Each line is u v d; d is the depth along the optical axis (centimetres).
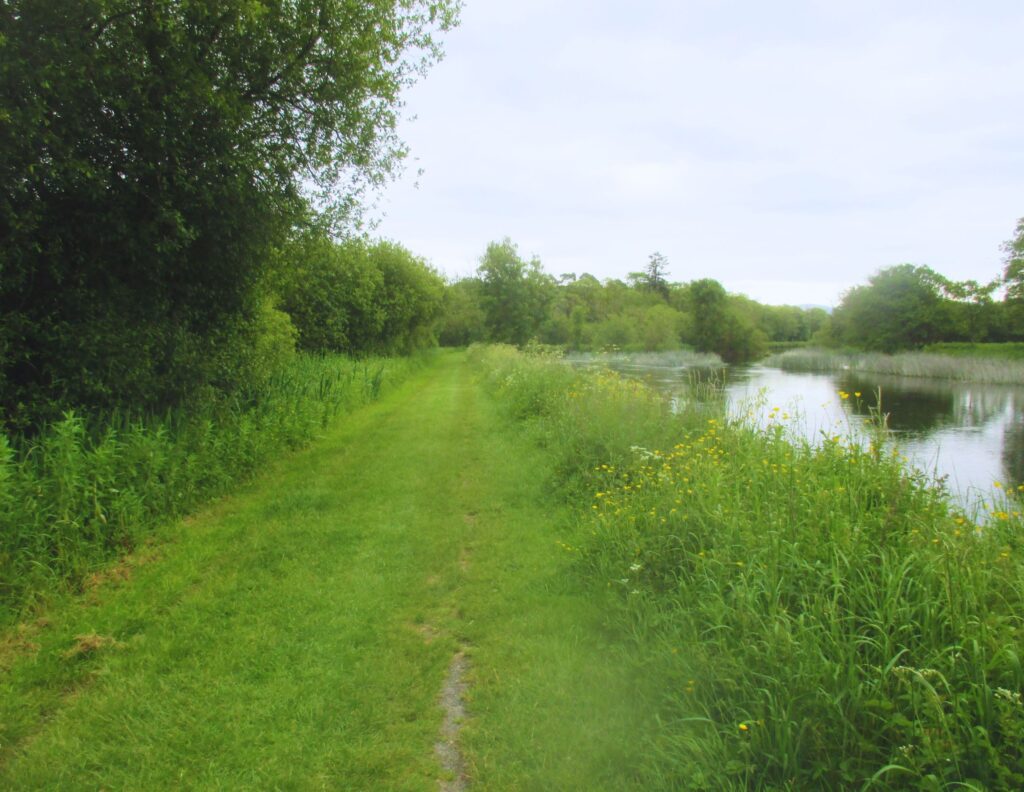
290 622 405
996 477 972
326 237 1050
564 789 251
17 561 415
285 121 858
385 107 980
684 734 262
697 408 786
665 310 5588
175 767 271
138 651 367
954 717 215
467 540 566
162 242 698
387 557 522
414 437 1096
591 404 848
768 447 597
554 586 456
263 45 768
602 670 337
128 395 701
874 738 226
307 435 1024
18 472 461
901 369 3369
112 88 605
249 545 549
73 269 664
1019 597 267
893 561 304
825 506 379
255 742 287
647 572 396
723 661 278
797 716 239
